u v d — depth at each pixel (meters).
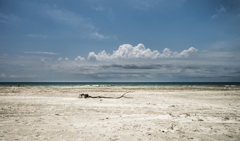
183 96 15.45
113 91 21.67
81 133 4.13
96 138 3.74
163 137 3.90
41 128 4.56
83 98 13.20
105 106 8.82
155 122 5.44
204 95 16.44
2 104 9.06
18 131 4.24
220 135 4.13
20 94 15.73
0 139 3.57
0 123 5.07
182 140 3.71
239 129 4.71
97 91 21.53
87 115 6.50
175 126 4.96
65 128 4.59
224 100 12.46
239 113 7.18
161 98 13.73
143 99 12.89
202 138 3.88
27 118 5.84
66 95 15.97
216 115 6.72
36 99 11.57
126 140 3.64
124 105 9.29
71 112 7.08
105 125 4.98
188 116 6.46
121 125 5.00
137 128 4.68
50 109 7.72
